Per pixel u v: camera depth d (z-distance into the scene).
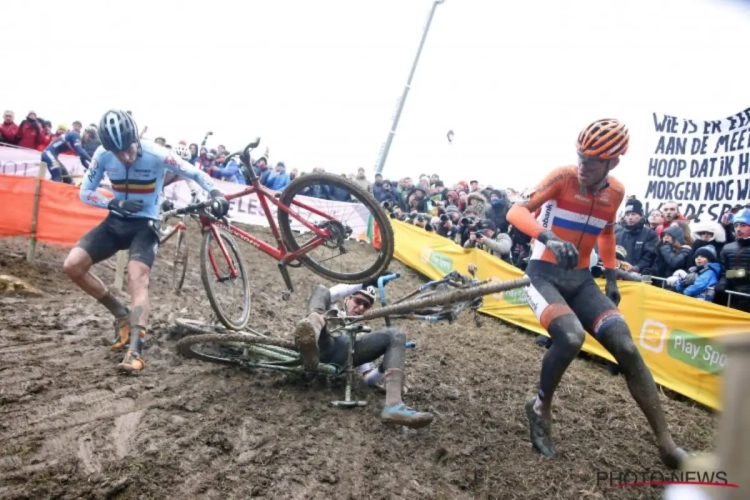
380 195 10.94
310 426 3.07
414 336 5.50
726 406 0.67
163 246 7.73
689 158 6.23
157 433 2.74
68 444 2.55
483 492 2.68
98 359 3.52
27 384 3.01
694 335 4.47
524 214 3.09
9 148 8.98
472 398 3.86
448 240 8.14
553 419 3.63
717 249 5.41
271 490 2.44
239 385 3.47
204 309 5.11
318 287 3.61
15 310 4.20
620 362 2.94
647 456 3.24
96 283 3.69
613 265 3.45
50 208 6.33
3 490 2.18
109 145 3.49
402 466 2.81
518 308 6.41
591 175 3.00
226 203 3.73
